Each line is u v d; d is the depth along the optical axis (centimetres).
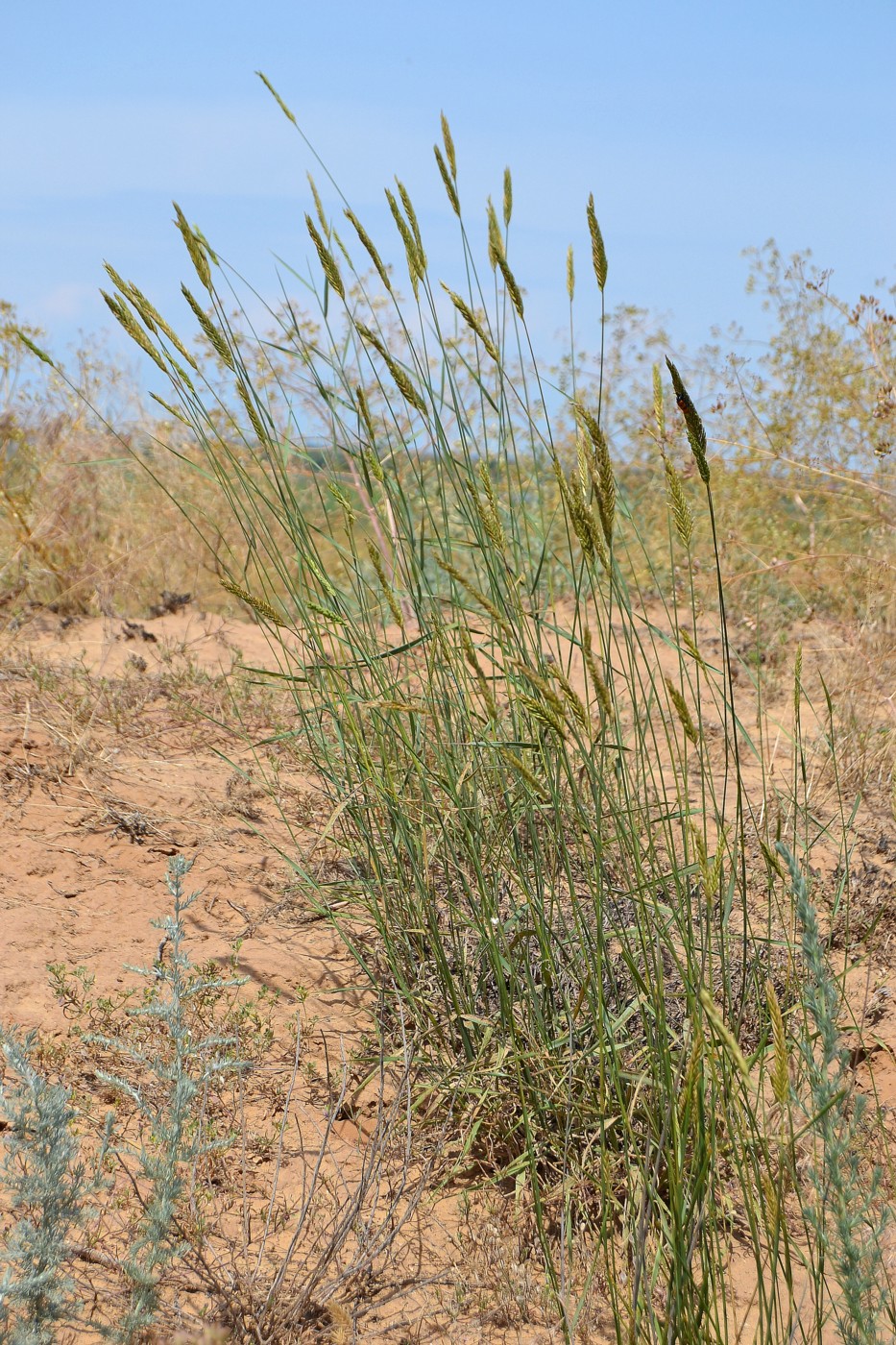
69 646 473
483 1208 216
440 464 238
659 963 192
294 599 250
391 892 263
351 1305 190
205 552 584
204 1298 185
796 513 615
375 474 233
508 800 234
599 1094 206
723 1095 177
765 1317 187
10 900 288
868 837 334
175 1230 193
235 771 362
